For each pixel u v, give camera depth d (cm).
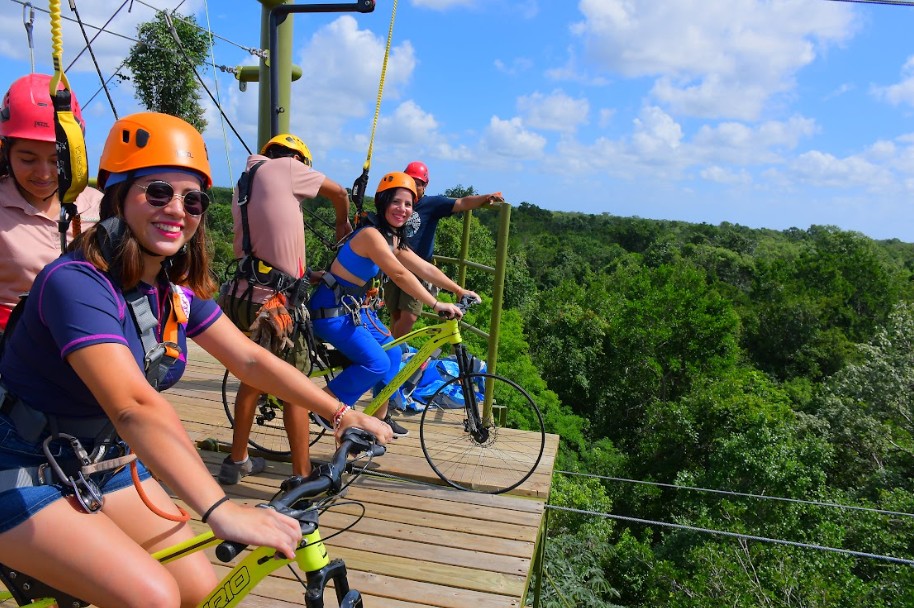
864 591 1611
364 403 565
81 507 161
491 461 458
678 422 2984
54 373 156
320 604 145
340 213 438
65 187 177
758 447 2255
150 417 143
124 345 150
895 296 6281
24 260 253
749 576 1606
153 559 164
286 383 190
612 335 4162
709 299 4103
